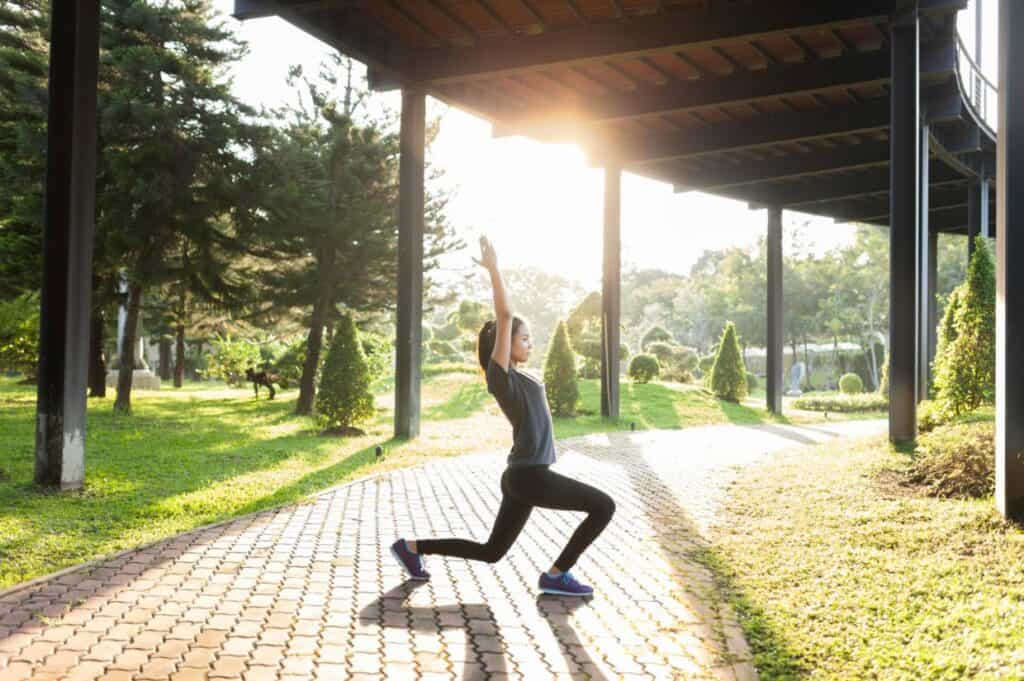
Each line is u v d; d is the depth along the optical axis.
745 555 5.67
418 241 13.13
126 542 5.85
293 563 5.31
